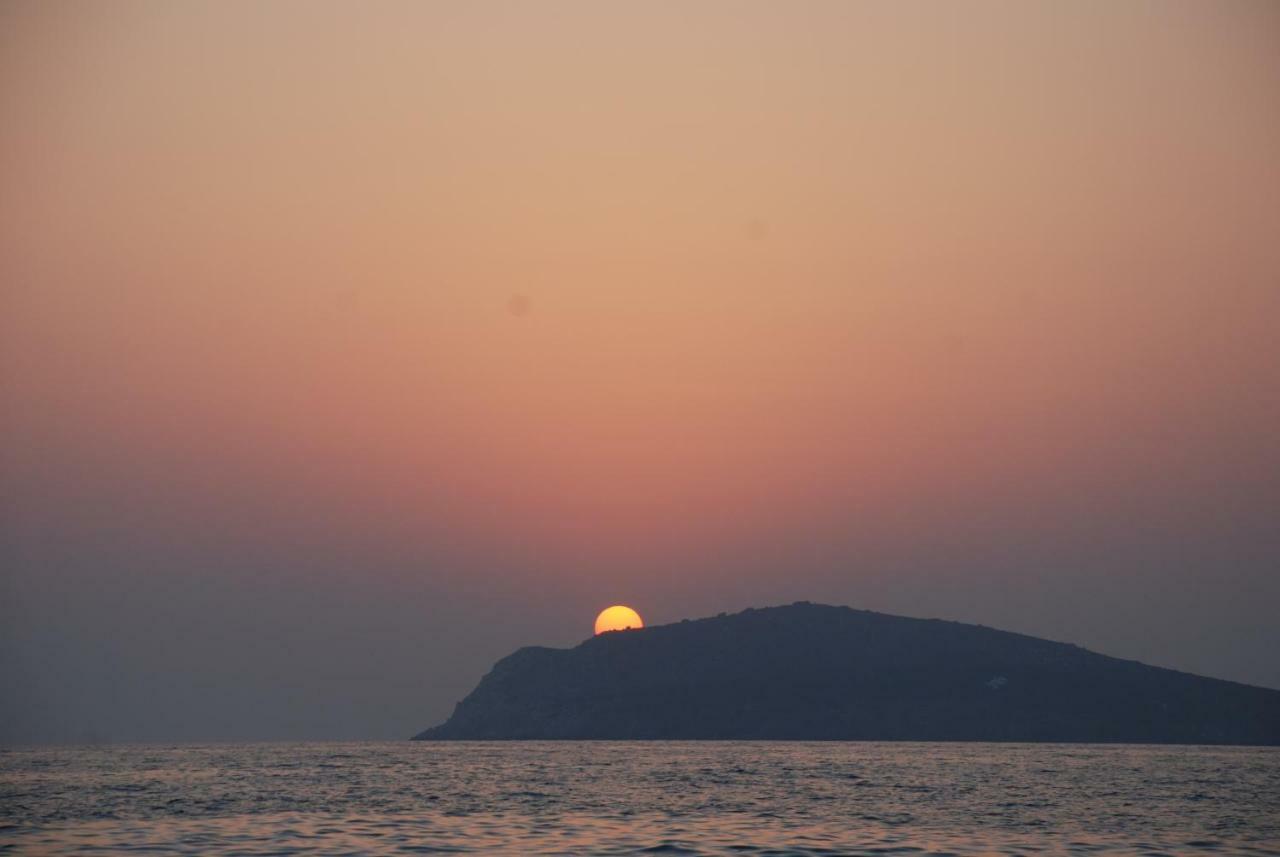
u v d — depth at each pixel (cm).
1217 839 7862
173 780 13762
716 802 10500
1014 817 9206
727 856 6881
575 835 7869
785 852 7075
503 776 14538
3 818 9044
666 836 7825
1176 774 14962
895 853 7081
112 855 6944
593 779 13900
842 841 7612
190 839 7662
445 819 8938
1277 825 8719
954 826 8525
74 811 9631
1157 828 8481
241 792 11725
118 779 13975
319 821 8781
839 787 12456
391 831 8106
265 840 7600
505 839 7644
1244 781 13550
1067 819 9081
